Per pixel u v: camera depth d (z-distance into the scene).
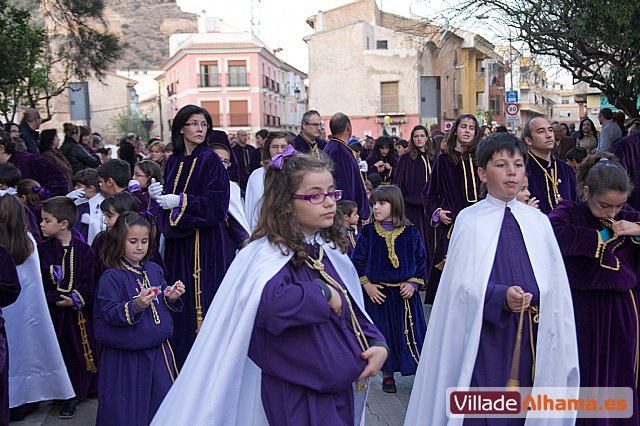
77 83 13.17
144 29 136.62
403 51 35.22
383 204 5.25
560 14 10.88
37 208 6.00
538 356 3.24
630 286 3.65
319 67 36.56
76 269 5.07
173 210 4.92
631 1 9.45
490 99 39.69
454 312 3.31
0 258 3.86
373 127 36.19
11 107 15.64
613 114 10.88
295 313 2.53
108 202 4.98
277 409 2.62
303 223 2.75
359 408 2.90
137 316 4.13
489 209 3.42
